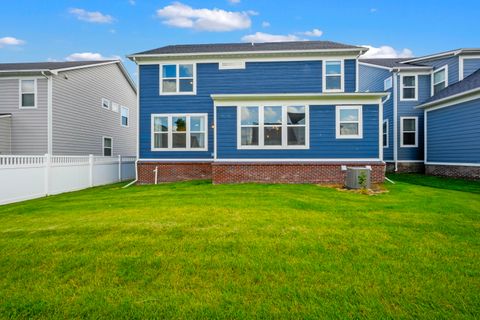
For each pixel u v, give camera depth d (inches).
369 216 235.5
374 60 812.0
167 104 580.1
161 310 108.0
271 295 117.4
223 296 117.0
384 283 125.8
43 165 410.0
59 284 127.7
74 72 655.8
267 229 199.8
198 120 576.4
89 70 709.3
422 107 644.1
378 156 447.5
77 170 488.7
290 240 178.2
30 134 587.2
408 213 245.6
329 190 374.3
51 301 114.3
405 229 200.1
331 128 454.6
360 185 379.9
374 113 448.5
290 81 569.0
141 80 583.8
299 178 453.1
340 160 452.1
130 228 204.4
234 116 466.6
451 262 146.8
